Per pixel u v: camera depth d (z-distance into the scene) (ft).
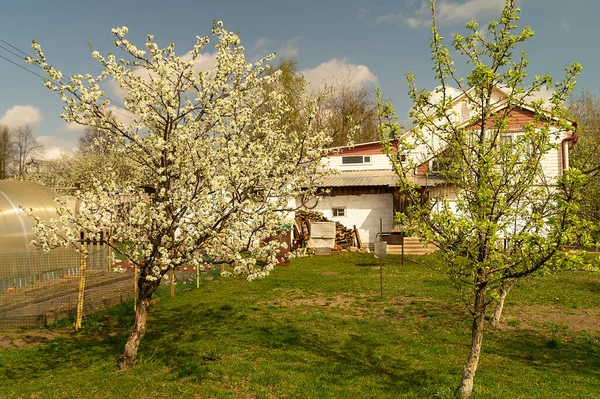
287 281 55.77
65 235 25.22
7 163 193.57
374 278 57.06
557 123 21.13
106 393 22.79
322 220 90.53
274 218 27.25
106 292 46.83
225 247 27.35
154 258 25.88
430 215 21.99
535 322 36.35
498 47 22.13
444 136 24.04
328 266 69.15
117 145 29.53
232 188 25.31
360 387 23.36
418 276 57.77
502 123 21.94
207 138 27.76
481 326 21.70
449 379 24.11
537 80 21.58
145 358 28.30
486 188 20.04
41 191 60.49
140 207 25.86
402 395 22.11
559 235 17.72
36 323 36.91
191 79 29.04
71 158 165.27
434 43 23.07
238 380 24.26
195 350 29.50
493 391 22.34
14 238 51.49
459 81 23.04
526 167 20.56
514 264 19.67
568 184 17.84
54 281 50.96
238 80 30.19
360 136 150.00
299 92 113.39
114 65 27.73
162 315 40.27
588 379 24.71
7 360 28.94
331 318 37.70
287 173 29.32
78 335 34.81
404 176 22.89
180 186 25.72
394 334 33.19
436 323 36.14
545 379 24.57
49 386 23.97
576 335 33.04
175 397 22.26
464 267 21.33
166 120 27.35
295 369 25.95
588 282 52.54
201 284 54.85
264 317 38.37
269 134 31.60
